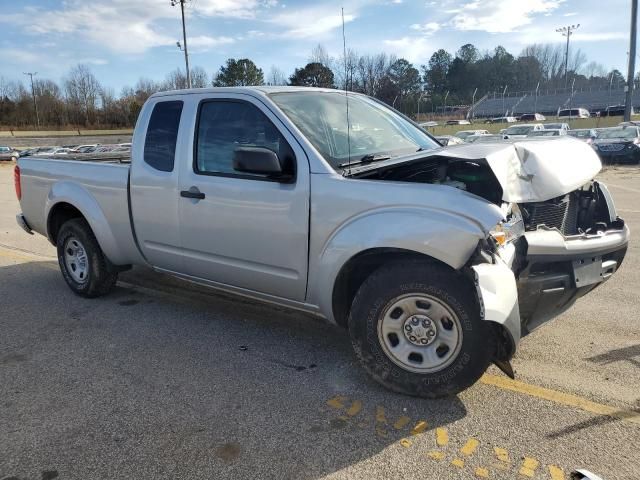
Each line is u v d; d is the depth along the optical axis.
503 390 3.37
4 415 3.18
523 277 3.11
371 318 3.26
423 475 2.61
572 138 4.03
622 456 2.72
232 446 2.85
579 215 3.96
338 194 3.31
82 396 3.38
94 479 2.62
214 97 4.00
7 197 15.27
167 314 4.82
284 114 3.63
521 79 108.25
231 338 4.27
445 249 2.92
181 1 38.03
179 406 3.25
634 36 32.75
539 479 2.56
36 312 4.93
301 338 4.26
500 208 2.98
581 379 3.50
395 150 3.96
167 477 2.62
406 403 3.24
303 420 3.08
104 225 4.84
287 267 3.63
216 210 3.91
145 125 4.44
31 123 95.69
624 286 5.43
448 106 87.44
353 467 2.68
